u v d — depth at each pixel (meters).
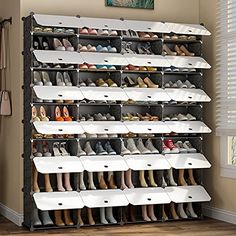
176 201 5.52
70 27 5.41
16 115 5.68
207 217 5.91
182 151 5.78
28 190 5.34
